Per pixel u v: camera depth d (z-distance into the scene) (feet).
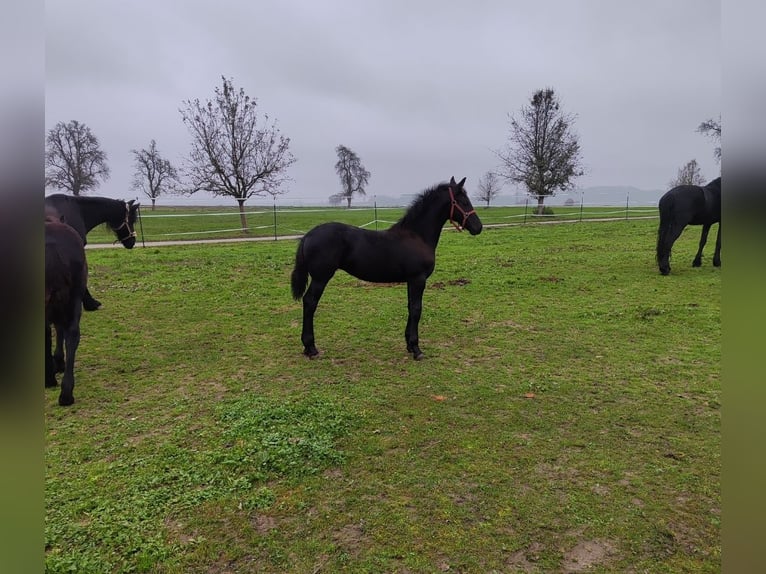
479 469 10.33
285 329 21.76
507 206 112.98
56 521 8.59
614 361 17.20
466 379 15.69
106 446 11.39
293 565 7.65
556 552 7.91
